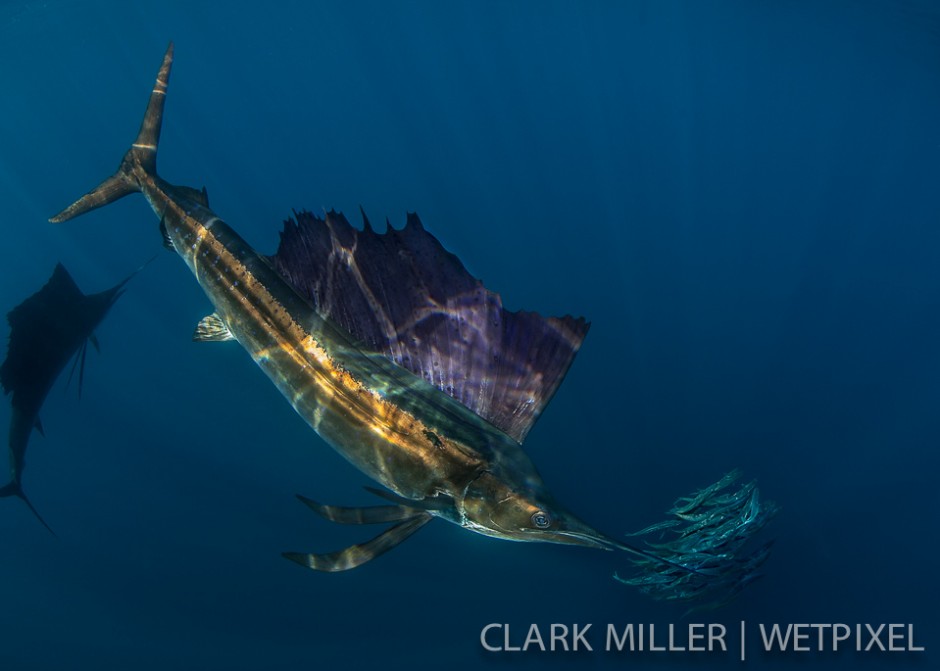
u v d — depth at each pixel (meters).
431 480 2.71
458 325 2.77
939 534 5.59
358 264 2.89
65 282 5.79
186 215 3.55
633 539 5.25
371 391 2.81
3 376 4.77
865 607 5.19
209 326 3.39
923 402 6.95
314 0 19.30
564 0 19.31
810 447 6.27
